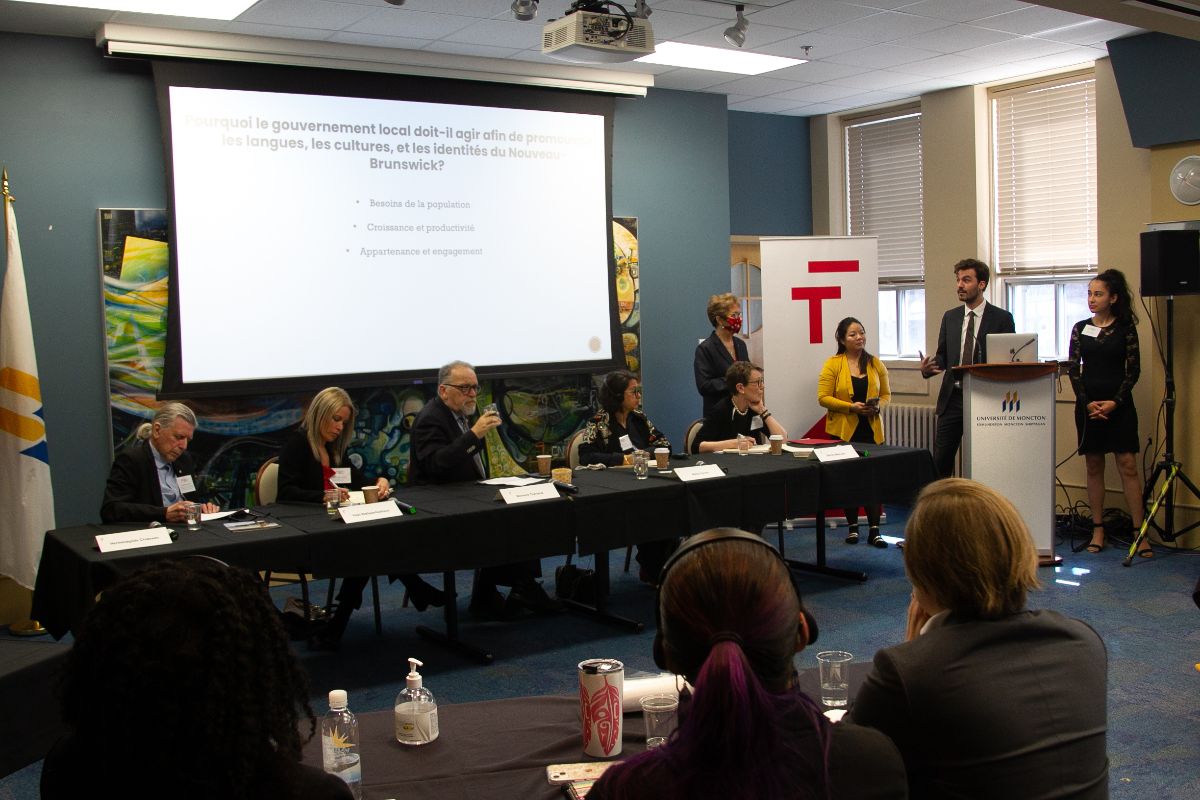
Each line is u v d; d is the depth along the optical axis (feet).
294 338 18.15
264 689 3.04
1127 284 19.02
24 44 16.20
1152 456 20.04
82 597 10.62
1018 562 4.63
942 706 4.39
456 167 19.54
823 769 3.37
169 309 17.06
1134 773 9.75
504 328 20.22
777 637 3.37
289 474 13.98
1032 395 17.53
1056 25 18.12
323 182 18.28
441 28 17.17
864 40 18.93
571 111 20.79
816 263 20.86
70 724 2.95
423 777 5.34
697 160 23.09
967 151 23.38
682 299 22.99
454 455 14.47
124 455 13.04
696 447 18.19
